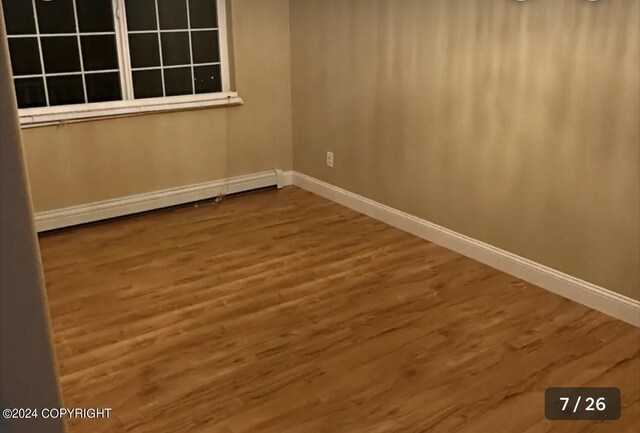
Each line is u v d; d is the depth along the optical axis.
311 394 2.38
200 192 4.62
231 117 4.64
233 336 2.79
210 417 2.25
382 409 2.29
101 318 2.96
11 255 0.45
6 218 0.44
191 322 2.91
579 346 2.68
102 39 4.12
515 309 3.01
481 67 3.28
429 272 3.42
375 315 2.96
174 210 4.48
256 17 4.53
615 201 2.80
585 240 2.97
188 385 2.44
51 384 0.50
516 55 3.08
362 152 4.26
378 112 4.04
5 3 3.74
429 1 3.48
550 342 2.72
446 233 3.73
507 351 2.65
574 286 3.06
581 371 2.50
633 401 2.32
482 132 3.36
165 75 4.39
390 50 3.82
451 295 3.16
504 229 3.37
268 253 3.70
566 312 2.97
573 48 2.82
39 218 4.02
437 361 2.58
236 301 3.11
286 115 4.88
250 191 4.86
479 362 2.57
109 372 2.53
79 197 4.16
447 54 3.45
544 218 3.14
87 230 4.11
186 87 4.49
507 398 2.34
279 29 4.65
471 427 2.19
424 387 2.41
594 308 2.99
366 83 4.07
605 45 2.69
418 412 2.27
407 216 4.00
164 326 2.88
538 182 3.13
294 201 4.65
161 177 4.45
